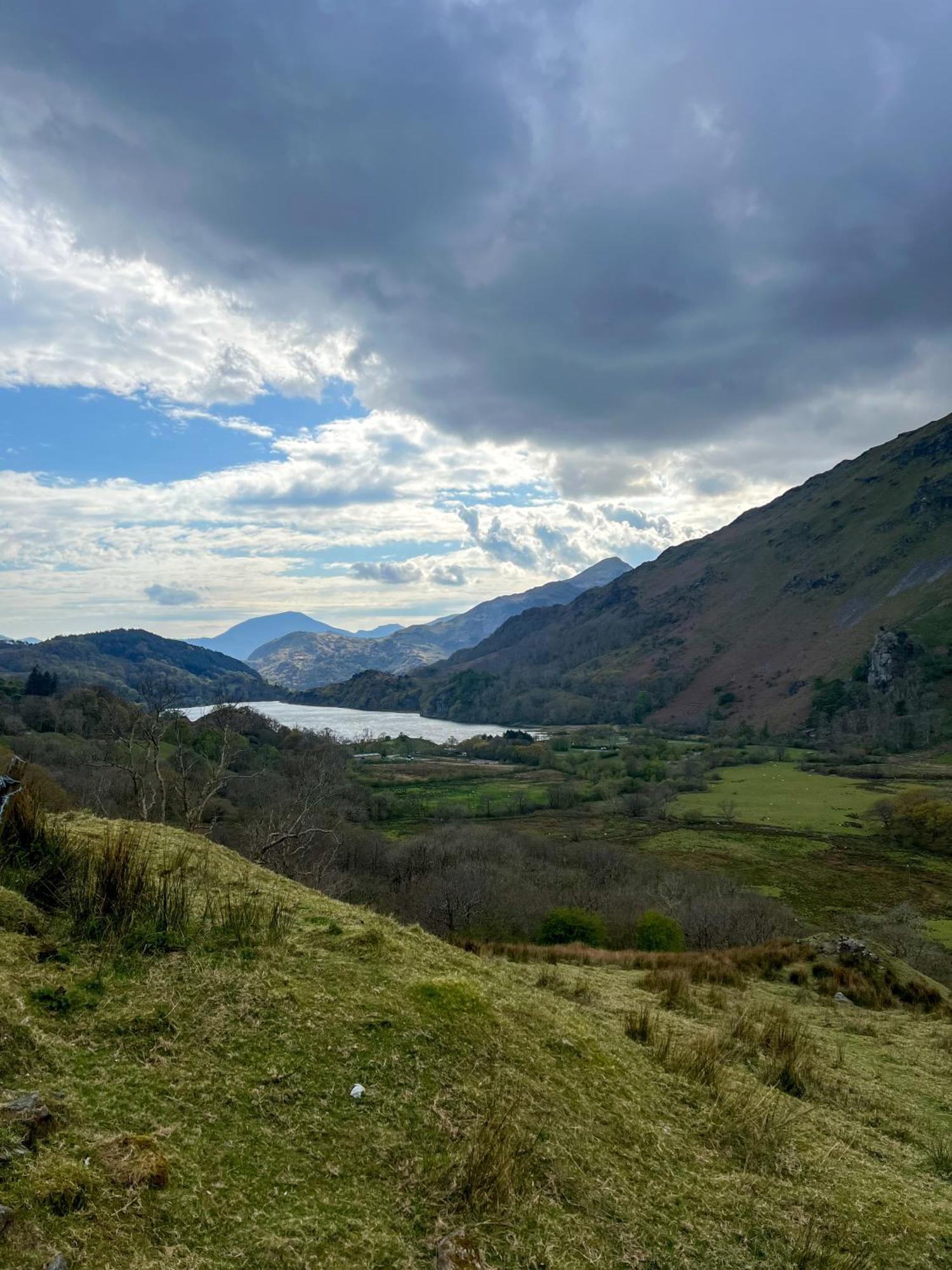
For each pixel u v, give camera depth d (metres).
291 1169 4.55
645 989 13.95
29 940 6.21
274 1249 3.89
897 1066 11.49
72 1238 3.46
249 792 49.22
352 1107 5.25
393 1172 4.80
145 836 10.59
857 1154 7.36
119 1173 3.97
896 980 18.48
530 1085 6.19
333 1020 6.14
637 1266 4.66
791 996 16.58
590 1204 5.07
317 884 33.66
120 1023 5.42
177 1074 5.08
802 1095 8.78
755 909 46.38
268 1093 5.15
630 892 49.56
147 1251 3.60
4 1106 4.12
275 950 7.21
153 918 7.04
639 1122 6.39
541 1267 4.38
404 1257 4.14
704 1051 8.55
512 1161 5.05
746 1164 6.35
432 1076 5.82
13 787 8.13
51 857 7.72
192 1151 4.43
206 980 6.27
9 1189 3.56
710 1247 5.04
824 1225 5.70
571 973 14.62
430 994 6.95
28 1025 4.95
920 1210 6.37
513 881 47.38
